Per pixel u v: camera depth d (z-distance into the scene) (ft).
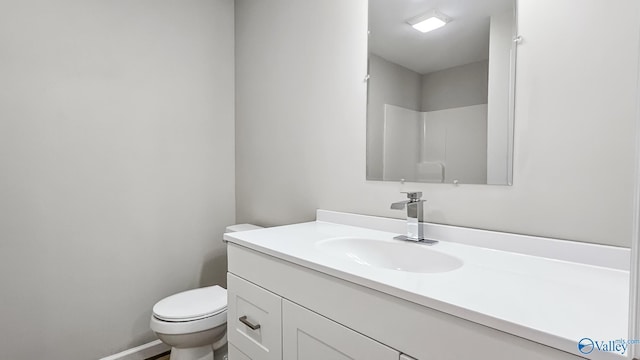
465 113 3.70
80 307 5.45
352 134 4.89
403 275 2.54
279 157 6.19
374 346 2.44
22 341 4.94
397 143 4.34
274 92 6.26
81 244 5.44
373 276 2.50
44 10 5.03
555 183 3.07
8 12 4.77
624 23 2.70
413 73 4.17
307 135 5.61
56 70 5.16
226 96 7.23
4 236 4.80
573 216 2.98
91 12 5.46
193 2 6.68
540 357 1.68
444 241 3.80
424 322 2.16
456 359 2.00
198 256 6.83
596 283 2.40
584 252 2.87
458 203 3.78
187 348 5.02
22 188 4.92
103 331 5.68
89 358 5.54
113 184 5.74
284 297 3.26
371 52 4.61
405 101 4.24
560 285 2.35
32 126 4.98
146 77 6.07
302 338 3.06
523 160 3.27
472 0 3.64
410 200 3.87
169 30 6.35
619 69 2.72
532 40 3.18
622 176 2.73
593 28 2.84
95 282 5.59
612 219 2.78
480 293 2.18
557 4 3.03
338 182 5.11
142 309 6.11
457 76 3.76
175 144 6.48
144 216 6.11
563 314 1.86
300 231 4.43
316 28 5.40
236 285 4.00
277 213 6.27
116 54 5.72
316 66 5.41
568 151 2.99
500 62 3.41
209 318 4.93
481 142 3.58
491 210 3.51
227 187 7.28
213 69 7.00
